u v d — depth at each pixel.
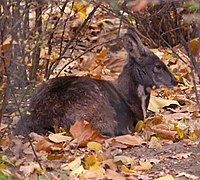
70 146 10.86
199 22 8.32
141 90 12.71
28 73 12.92
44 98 11.95
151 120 12.55
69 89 12.02
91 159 10.02
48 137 11.12
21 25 11.56
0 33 9.59
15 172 9.55
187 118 12.72
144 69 12.66
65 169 9.88
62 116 11.80
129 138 11.18
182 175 9.66
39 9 11.75
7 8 9.88
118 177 9.48
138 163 10.22
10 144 10.53
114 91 12.51
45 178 9.41
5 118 11.25
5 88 9.88
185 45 10.38
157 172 9.86
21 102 10.56
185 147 10.94
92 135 11.16
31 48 11.33
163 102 13.62
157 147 10.98
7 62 9.59
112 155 10.54
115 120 12.18
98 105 11.98
